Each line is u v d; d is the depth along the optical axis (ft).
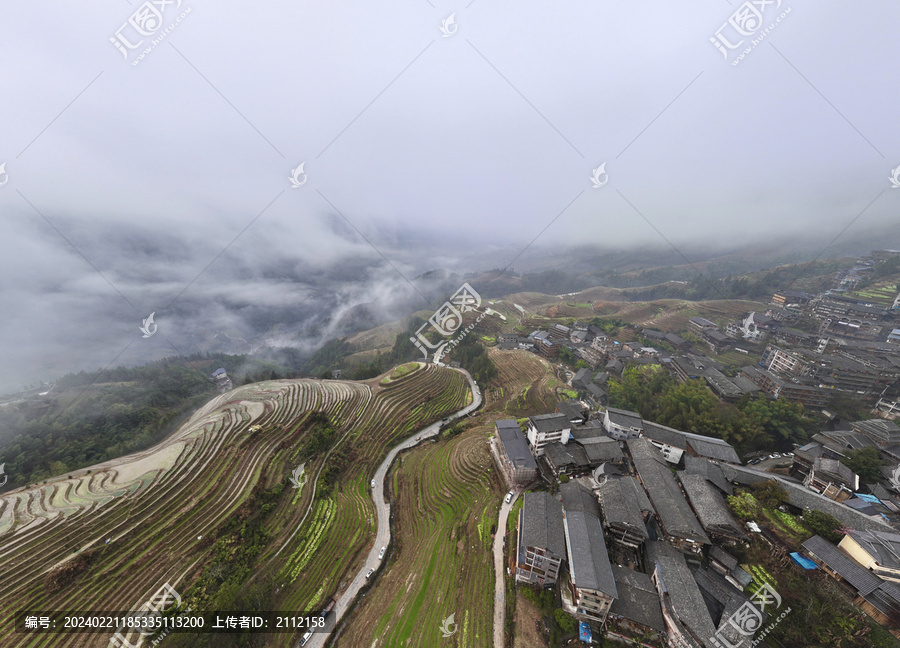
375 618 121.90
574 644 100.68
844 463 156.25
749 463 177.68
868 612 97.09
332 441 214.28
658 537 125.18
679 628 95.66
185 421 230.68
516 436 181.27
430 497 177.88
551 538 114.52
